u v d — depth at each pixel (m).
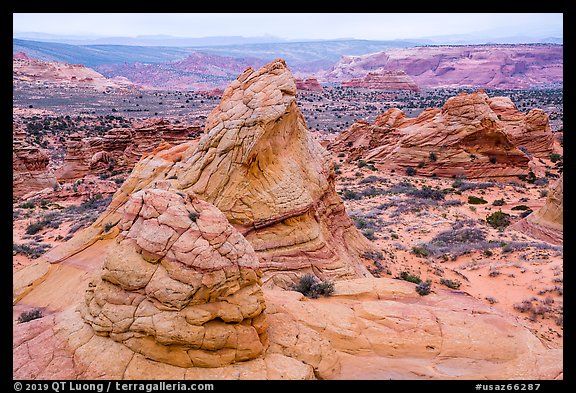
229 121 20.20
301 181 20.86
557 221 31.11
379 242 28.61
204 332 9.76
